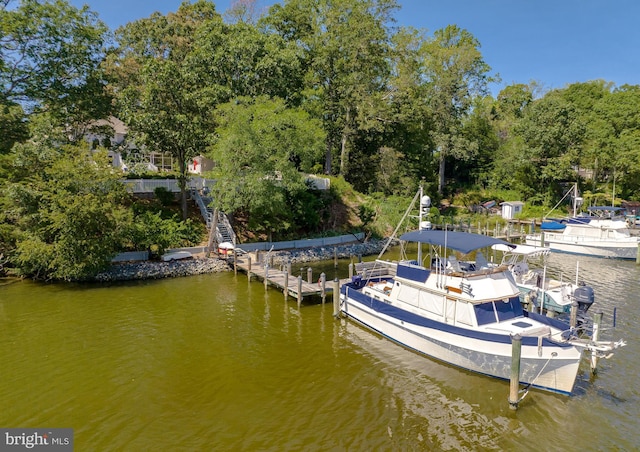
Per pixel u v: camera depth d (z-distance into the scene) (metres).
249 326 18.03
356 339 16.88
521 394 12.68
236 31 32.81
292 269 27.97
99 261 23.09
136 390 12.77
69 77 29.20
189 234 30.17
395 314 16.23
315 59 41.38
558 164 51.59
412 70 46.16
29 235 22.47
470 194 57.06
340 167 49.09
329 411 11.78
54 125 27.62
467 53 50.81
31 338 16.34
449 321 14.96
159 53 45.34
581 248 34.41
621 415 11.57
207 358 14.96
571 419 11.43
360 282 20.58
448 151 52.75
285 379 13.57
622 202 54.06
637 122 56.19
